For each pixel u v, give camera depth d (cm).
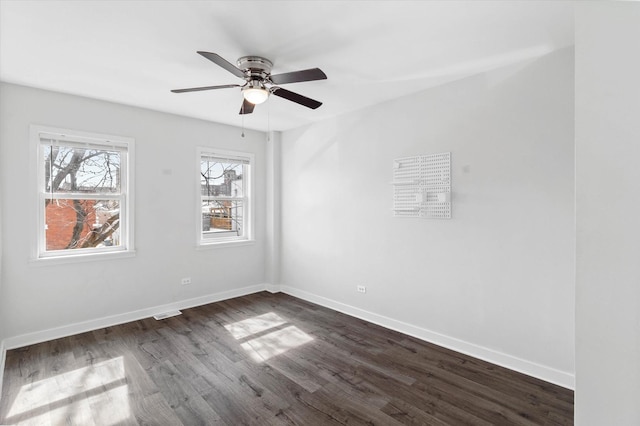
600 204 108
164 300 390
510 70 259
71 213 331
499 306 267
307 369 260
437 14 191
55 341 308
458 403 217
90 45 226
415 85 303
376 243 359
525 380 245
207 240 436
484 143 274
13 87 293
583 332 111
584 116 111
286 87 308
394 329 342
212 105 360
